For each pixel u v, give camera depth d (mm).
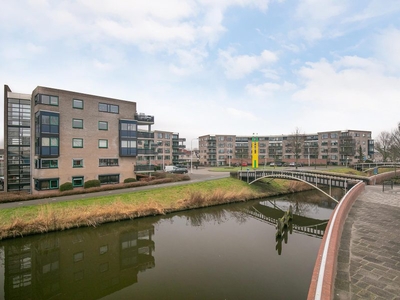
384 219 10711
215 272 13883
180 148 80500
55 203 22297
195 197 28531
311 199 35781
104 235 20125
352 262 6504
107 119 33281
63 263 15867
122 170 34250
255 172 38125
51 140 28094
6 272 14820
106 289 12758
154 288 12422
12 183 31359
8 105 31469
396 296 4957
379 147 75750
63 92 29547
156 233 20641
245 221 24828
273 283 12703
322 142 81312
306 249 17438
